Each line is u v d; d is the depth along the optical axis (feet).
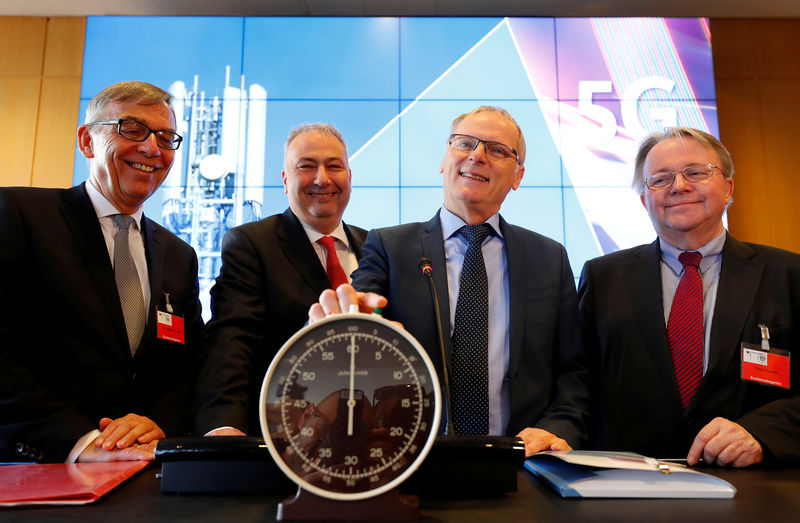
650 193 6.70
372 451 2.54
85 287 5.79
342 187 7.39
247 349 6.00
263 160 15.94
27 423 4.94
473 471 2.94
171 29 16.60
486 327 5.16
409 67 16.48
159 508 2.64
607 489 2.95
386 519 2.48
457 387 5.02
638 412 6.23
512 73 16.47
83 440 4.78
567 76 16.43
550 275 5.50
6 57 17.67
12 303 5.47
